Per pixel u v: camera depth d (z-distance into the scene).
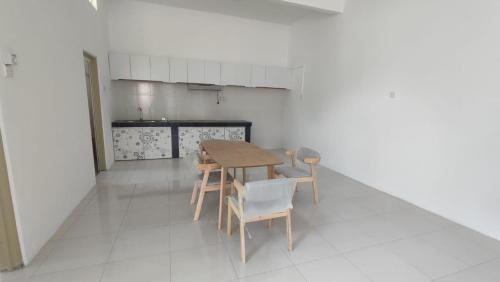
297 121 6.02
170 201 3.19
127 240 2.30
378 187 3.82
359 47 4.03
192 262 2.02
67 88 2.76
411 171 3.30
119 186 3.65
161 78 5.14
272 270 1.96
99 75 4.09
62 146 2.61
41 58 2.23
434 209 3.05
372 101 3.84
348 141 4.38
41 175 2.18
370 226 2.69
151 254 2.11
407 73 3.28
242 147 3.35
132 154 5.10
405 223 2.78
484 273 2.00
